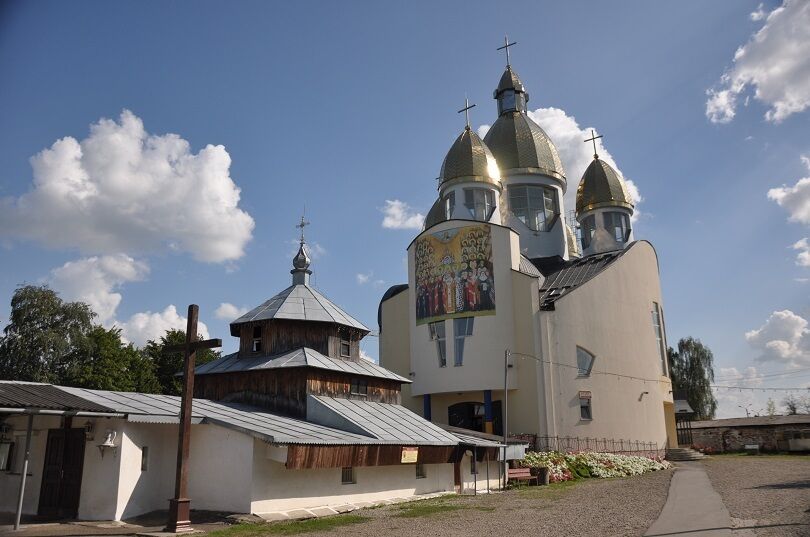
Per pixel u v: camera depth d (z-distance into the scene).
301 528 15.66
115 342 56.25
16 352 50.66
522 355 37.94
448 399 40.44
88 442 18.00
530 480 29.72
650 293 46.88
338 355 27.42
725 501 19.53
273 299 28.58
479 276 39.34
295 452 18.25
